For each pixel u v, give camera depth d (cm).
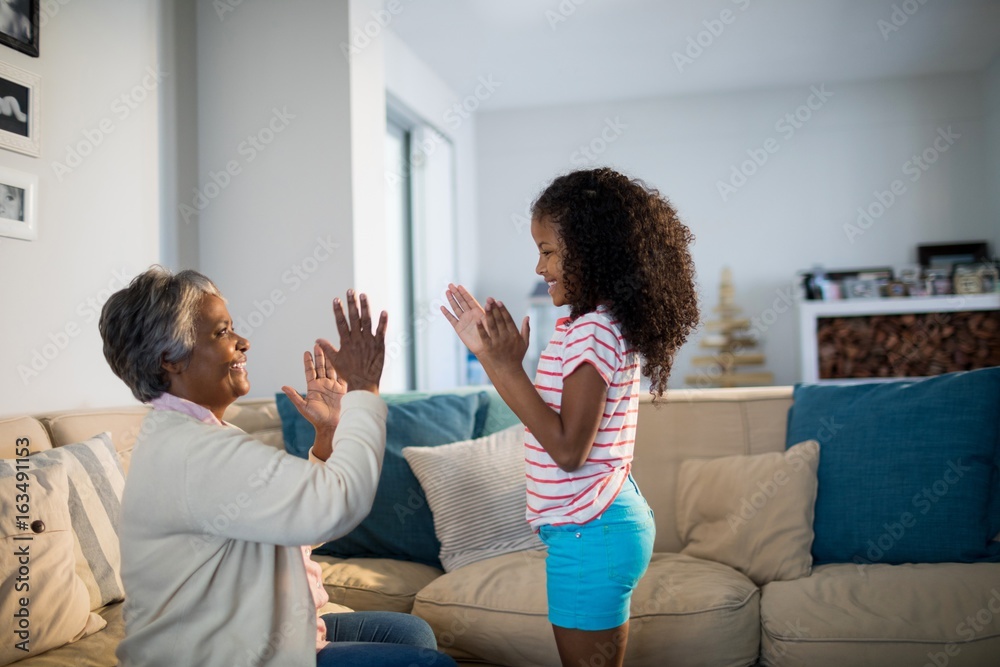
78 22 251
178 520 113
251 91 326
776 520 197
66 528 161
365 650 124
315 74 321
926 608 162
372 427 122
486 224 673
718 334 620
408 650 125
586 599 135
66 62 245
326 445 142
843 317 560
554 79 592
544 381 142
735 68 583
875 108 620
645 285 142
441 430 237
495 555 207
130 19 280
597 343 134
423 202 543
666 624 167
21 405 224
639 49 531
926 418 200
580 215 142
